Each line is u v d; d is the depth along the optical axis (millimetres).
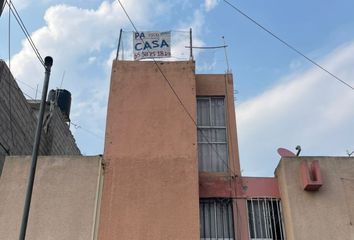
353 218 11812
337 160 12742
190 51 14945
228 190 12953
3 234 11555
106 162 12695
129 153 12812
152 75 14219
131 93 13883
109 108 13617
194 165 12555
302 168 12383
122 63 14453
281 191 12703
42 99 10094
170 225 11641
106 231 11617
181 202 11953
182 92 13867
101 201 12078
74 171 12523
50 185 12289
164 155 12750
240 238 12148
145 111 13555
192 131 13172
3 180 12438
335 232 11555
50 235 11531
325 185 12289
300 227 11602
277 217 12578
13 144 15336
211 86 14867
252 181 13133
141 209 11898
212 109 14602
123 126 13281
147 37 14914
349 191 12227
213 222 12562
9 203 12039
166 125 13281
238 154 13672
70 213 11852
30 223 11688
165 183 12281
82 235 11523
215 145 13961
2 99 14438
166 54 14625
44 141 18188
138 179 12375
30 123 16938
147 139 13047
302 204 11961
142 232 11578
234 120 14281
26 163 12727
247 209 12680
